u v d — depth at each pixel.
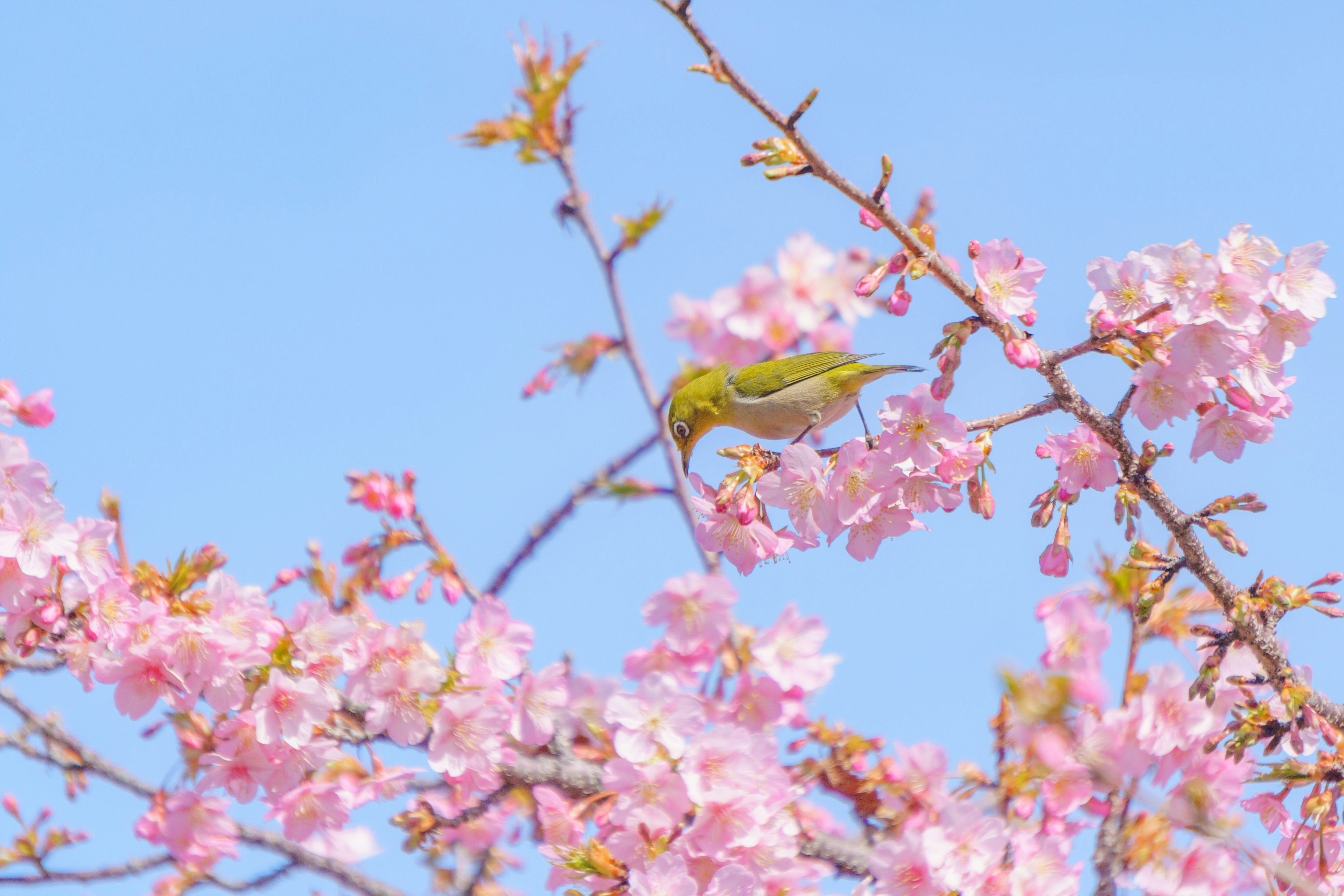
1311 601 6.39
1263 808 6.86
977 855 6.34
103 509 7.22
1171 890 6.22
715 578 7.32
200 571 7.30
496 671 7.08
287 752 7.10
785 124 6.12
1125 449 6.69
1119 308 6.79
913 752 7.37
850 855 7.31
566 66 7.49
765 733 7.43
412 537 7.77
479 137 7.58
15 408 7.51
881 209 6.36
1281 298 6.36
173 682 7.00
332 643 7.05
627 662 7.61
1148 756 6.00
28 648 6.98
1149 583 6.34
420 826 7.71
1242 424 6.73
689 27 6.01
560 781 7.32
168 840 7.28
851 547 7.10
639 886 6.41
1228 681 6.42
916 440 6.63
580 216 7.92
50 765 7.29
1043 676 4.24
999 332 6.59
